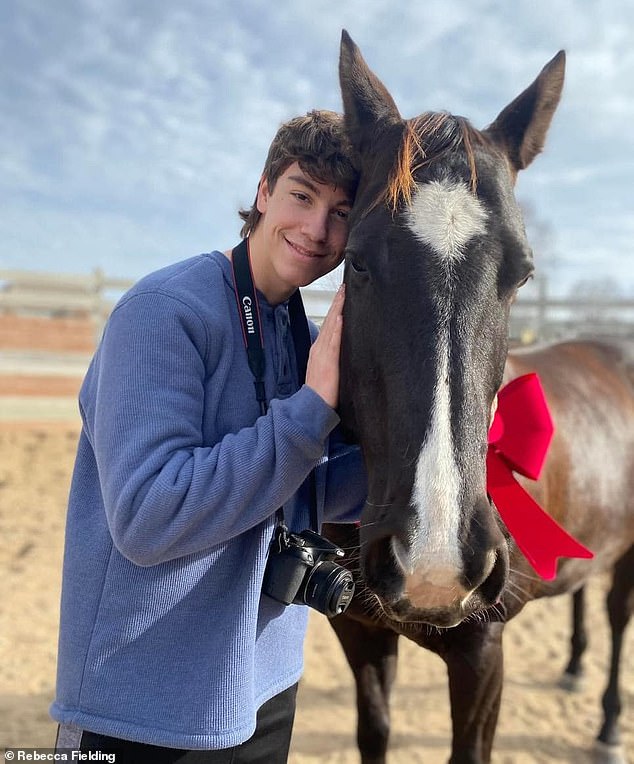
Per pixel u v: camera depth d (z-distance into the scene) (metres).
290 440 1.19
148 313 1.24
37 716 2.98
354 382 1.36
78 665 1.26
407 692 3.37
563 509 2.33
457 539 1.08
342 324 1.39
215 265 1.39
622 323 8.70
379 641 2.12
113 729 1.22
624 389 3.06
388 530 1.14
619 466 2.67
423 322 1.20
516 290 1.33
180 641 1.25
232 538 1.29
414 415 1.16
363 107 1.50
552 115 1.63
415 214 1.27
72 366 9.98
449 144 1.36
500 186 1.34
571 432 2.44
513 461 1.79
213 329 1.29
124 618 1.24
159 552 1.16
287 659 1.46
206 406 1.29
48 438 7.71
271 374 1.38
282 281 1.42
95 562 1.28
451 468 1.12
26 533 5.15
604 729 2.90
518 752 2.88
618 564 2.97
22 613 3.94
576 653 3.38
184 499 1.14
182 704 1.23
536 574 2.06
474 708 1.86
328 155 1.37
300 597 1.33
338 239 1.44
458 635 1.83
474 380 1.19
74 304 9.80
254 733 1.46
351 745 2.90
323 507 1.53
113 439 1.18
